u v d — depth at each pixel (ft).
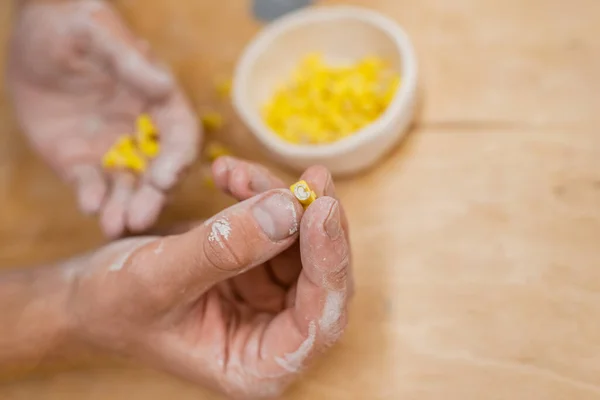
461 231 1.32
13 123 1.60
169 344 1.20
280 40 1.47
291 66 1.51
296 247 1.20
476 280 1.28
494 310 1.26
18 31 1.50
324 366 1.27
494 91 1.41
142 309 1.17
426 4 1.52
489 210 1.32
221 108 1.52
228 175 1.17
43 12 1.47
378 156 1.38
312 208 1.02
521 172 1.34
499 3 1.48
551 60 1.42
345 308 1.11
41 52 1.45
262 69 1.48
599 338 1.21
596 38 1.42
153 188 1.35
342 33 1.47
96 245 1.46
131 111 1.47
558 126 1.36
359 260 1.33
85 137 1.47
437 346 1.25
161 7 1.65
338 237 1.03
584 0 1.45
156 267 1.13
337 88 1.42
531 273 1.27
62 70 1.47
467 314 1.26
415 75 1.35
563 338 1.22
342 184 1.40
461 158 1.38
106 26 1.45
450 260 1.30
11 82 1.53
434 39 1.49
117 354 1.29
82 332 1.26
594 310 1.23
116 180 1.40
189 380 1.26
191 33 1.61
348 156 1.33
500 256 1.29
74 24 1.44
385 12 1.53
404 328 1.27
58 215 1.50
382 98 1.40
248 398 1.21
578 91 1.38
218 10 1.62
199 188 1.46
